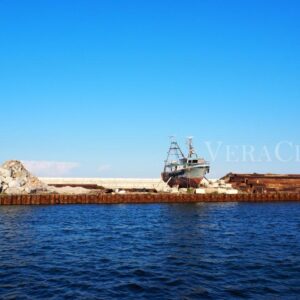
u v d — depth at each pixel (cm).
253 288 2553
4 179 12031
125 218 7412
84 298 2325
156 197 12425
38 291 2461
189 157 14650
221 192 14075
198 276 2844
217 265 3195
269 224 6419
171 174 15712
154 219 7238
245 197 13450
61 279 2745
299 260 3391
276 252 3781
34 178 13162
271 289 2533
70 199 11569
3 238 4572
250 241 4484
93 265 3180
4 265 3150
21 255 3566
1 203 10744
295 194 13938
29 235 4872
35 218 7156
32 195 11094
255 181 15175
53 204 11306
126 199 12131
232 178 15662
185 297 2359
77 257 3503
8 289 2500
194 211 9350
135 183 16538
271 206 11481
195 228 5772
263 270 3031
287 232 5353
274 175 15662
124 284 2630
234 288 2548
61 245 4150
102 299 2311
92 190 14062
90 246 4106
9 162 12950
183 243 4319
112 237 4791
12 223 6222
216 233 5188
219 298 2345
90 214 8281
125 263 3259
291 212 9188
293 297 2373
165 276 2838
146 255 3609
